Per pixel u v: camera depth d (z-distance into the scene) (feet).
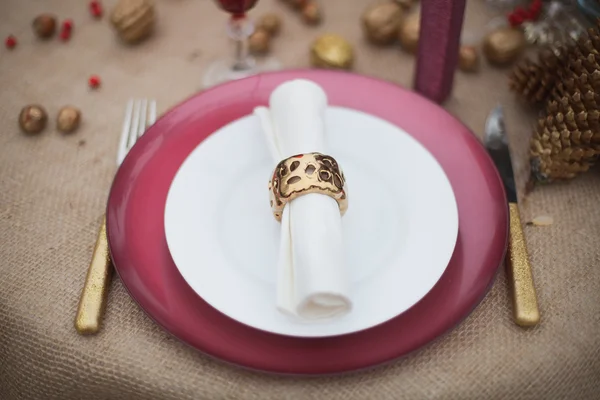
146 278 1.69
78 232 1.91
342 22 2.51
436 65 2.12
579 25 2.30
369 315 1.60
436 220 1.76
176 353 1.67
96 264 1.75
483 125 2.16
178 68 2.37
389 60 2.38
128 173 1.85
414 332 1.61
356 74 2.09
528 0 2.52
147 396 1.67
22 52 2.40
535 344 1.69
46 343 1.73
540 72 2.06
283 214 1.67
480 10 2.52
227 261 1.71
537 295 1.77
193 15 2.54
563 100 1.88
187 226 1.75
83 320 1.68
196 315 1.63
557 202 1.95
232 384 1.63
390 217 1.79
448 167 1.89
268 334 1.61
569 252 1.85
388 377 1.64
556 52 2.07
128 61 2.38
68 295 1.78
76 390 1.72
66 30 2.43
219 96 2.02
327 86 2.07
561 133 1.88
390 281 1.66
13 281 1.81
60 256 1.85
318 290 1.51
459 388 1.64
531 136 2.09
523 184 2.00
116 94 2.28
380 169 1.88
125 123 2.15
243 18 2.25
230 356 1.58
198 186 1.82
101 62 2.38
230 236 1.76
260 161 1.88
